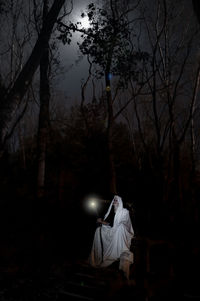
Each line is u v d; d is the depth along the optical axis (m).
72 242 13.97
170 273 7.52
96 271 9.14
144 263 7.91
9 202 13.38
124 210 10.03
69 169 16.64
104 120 17.22
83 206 15.70
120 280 8.06
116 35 14.82
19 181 14.36
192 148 14.30
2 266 11.05
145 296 7.30
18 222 13.09
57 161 16.58
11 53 15.25
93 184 16.61
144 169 14.03
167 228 9.56
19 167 15.14
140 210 12.59
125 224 9.74
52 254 12.68
